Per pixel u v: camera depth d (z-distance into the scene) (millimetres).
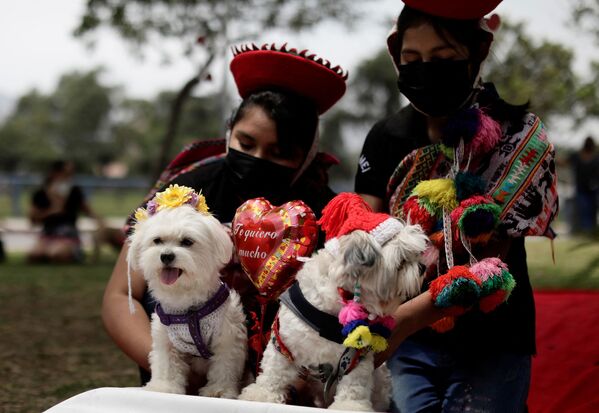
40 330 7254
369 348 2443
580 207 15344
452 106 2920
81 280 10992
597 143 16328
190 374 2963
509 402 3000
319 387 2660
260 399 2537
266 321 2988
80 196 14430
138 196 35094
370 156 3301
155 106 63000
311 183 3400
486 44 2992
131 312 2826
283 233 2842
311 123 3326
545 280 8141
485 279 2551
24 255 15742
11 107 66500
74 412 2379
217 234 2770
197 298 2746
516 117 2879
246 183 3199
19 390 5109
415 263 2361
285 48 3363
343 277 2365
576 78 15000
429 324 2658
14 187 31422
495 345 3043
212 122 51750
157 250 2691
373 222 2387
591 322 4758
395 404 2959
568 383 4195
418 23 2912
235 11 12242
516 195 2801
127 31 11938
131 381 5406
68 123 61156
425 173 2979
